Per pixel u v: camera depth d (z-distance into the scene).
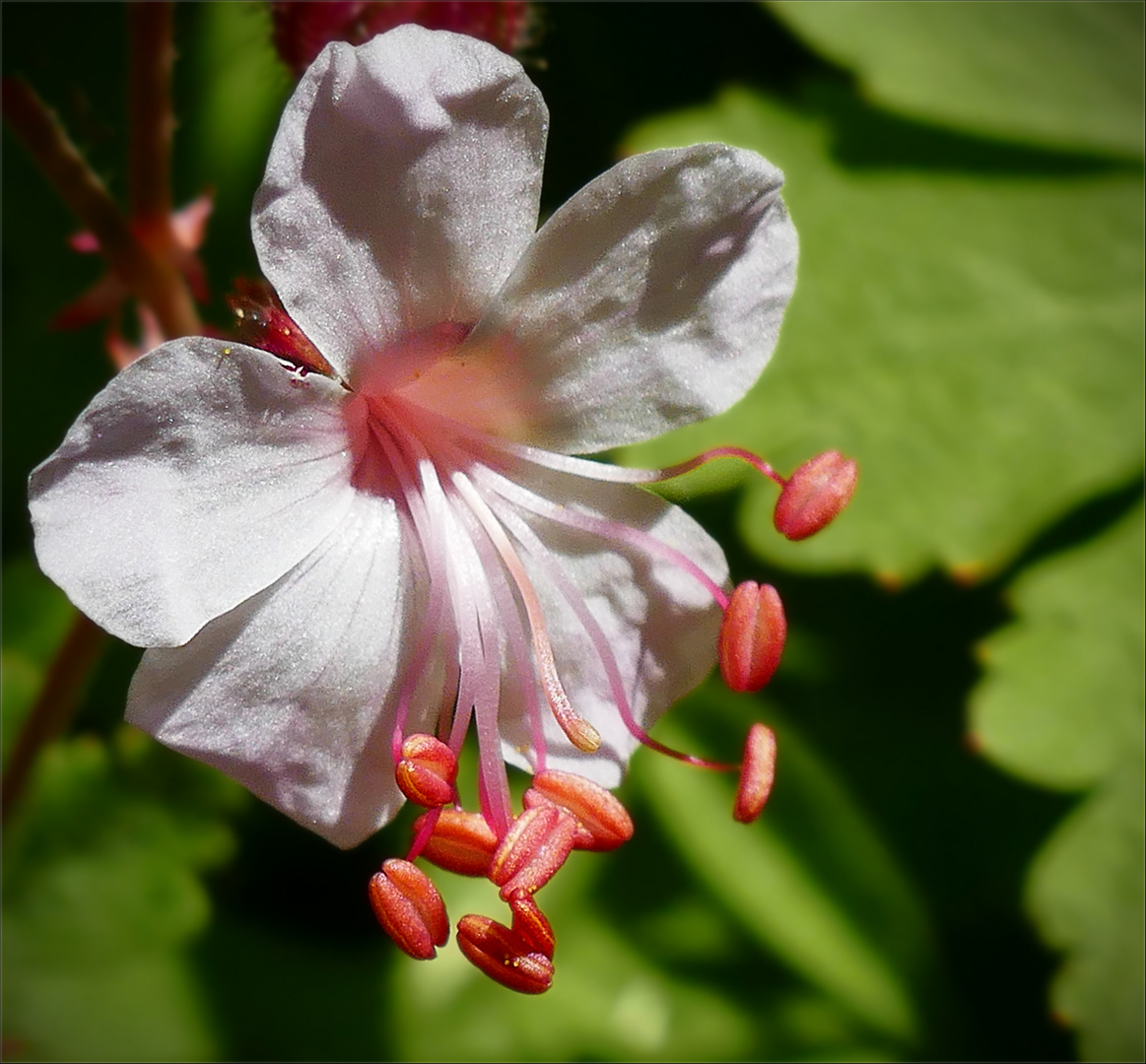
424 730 0.15
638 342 0.15
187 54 0.19
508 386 0.15
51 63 0.19
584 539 0.15
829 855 0.18
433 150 0.14
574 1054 0.18
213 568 0.14
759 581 0.18
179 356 0.14
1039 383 0.18
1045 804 0.18
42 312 0.19
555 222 0.15
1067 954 0.17
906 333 0.18
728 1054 0.18
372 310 0.15
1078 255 0.18
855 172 0.18
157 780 0.19
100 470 0.14
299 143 0.14
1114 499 0.18
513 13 0.16
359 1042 0.18
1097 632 0.17
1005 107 0.18
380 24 0.16
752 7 0.19
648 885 0.18
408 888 0.15
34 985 0.18
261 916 0.18
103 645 0.17
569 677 0.15
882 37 0.18
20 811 0.17
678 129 0.18
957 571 0.18
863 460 0.18
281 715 0.15
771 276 0.15
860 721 0.18
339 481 0.15
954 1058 0.18
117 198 0.19
